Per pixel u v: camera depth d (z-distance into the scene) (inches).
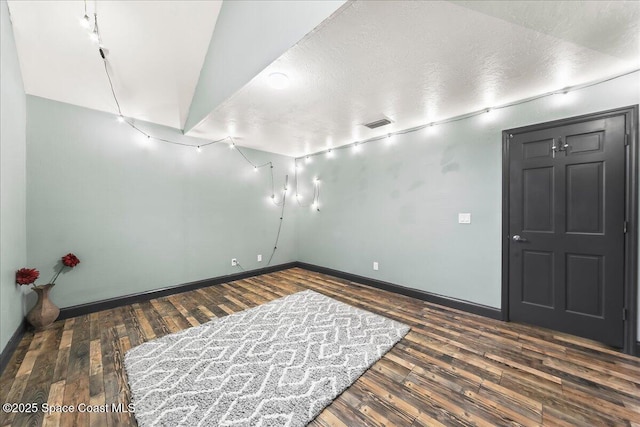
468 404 59.4
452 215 118.2
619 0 50.8
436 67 76.4
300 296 133.6
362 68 76.5
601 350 81.9
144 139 128.0
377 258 149.6
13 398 60.9
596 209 85.7
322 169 182.4
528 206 98.7
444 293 121.4
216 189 156.3
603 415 56.1
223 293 140.0
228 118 116.0
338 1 53.4
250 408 57.5
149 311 114.7
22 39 86.4
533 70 78.4
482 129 108.7
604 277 84.6
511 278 102.8
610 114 82.4
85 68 99.4
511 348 83.3
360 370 71.2
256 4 79.3
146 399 60.1
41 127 101.0
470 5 52.5
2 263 74.4
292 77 80.8
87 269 112.4
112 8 88.7
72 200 108.4
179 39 103.7
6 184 77.3
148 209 129.8
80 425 53.6
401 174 137.0
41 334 92.4
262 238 181.3
